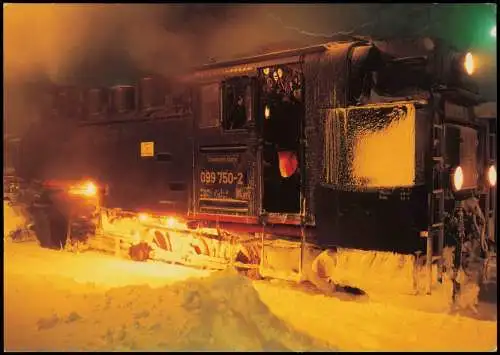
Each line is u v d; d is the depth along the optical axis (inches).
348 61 248.4
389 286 236.2
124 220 350.6
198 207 305.3
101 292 233.3
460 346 192.1
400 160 233.3
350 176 245.9
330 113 252.2
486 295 262.4
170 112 321.4
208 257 304.5
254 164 278.4
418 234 230.5
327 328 207.2
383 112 237.8
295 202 262.8
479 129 293.3
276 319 193.0
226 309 187.5
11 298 222.1
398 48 252.4
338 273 249.0
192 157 308.3
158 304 199.2
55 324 191.2
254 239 281.3
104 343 173.9
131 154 347.6
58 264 325.1
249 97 279.0
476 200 278.5
